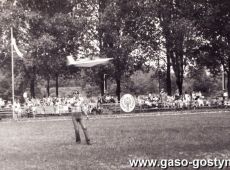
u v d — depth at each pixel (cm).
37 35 5331
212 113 3838
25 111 4494
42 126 2936
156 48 5641
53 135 2242
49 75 5650
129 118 3553
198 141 1756
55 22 5278
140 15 5494
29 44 5122
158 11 5628
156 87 8388
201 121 2811
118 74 5488
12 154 1576
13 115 4266
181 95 5297
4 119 4212
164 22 5559
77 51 5459
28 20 5219
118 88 5647
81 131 2398
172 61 5822
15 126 3066
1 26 5194
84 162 1347
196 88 7556
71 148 1684
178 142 1742
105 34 5378
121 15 5447
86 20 5347
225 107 4994
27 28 5375
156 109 4816
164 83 8281
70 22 5284
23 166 1312
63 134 2275
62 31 5266
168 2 5616
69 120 3609
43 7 5566
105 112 4647
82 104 1853
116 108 4700
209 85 7569
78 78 5872
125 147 1652
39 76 6138
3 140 2073
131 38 5316
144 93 8294
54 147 1733
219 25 5662
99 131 2350
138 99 4841
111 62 5312
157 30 5641
